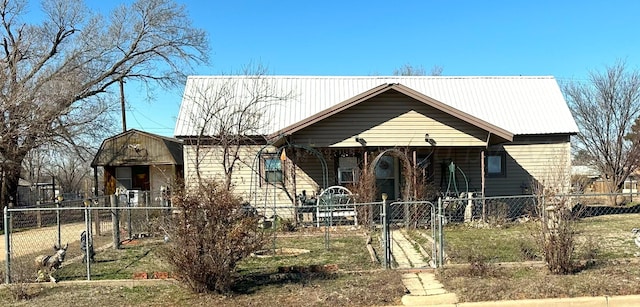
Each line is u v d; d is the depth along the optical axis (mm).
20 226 19766
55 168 51875
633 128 27812
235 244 7027
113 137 26016
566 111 20516
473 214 16469
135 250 11836
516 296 6574
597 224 14375
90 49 26906
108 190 26375
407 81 22172
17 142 23562
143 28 29672
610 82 28297
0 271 8680
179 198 7008
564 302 6344
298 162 18156
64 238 15039
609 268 7891
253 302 6586
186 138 18156
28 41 25094
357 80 21984
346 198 16359
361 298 6691
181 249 6984
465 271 7938
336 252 10641
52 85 23812
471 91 21703
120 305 6629
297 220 15484
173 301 6738
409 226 14906
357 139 16062
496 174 19297
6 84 22453
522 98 21344
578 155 32750
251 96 19672
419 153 18562
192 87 20156
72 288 7637
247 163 18297
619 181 27625
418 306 6426
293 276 7969
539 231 8109
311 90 21031
